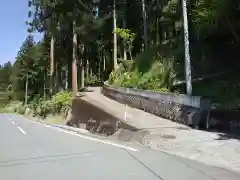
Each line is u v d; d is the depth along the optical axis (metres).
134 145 12.29
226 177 7.45
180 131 14.05
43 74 88.62
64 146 12.59
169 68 25.06
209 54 23.14
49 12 43.16
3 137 16.67
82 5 40.91
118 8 46.09
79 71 60.84
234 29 20.39
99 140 14.00
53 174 8.11
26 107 75.50
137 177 7.50
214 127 14.42
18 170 8.70
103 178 7.54
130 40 40.56
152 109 20.14
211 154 9.99
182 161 9.19
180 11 27.11
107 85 32.88
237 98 16.44
